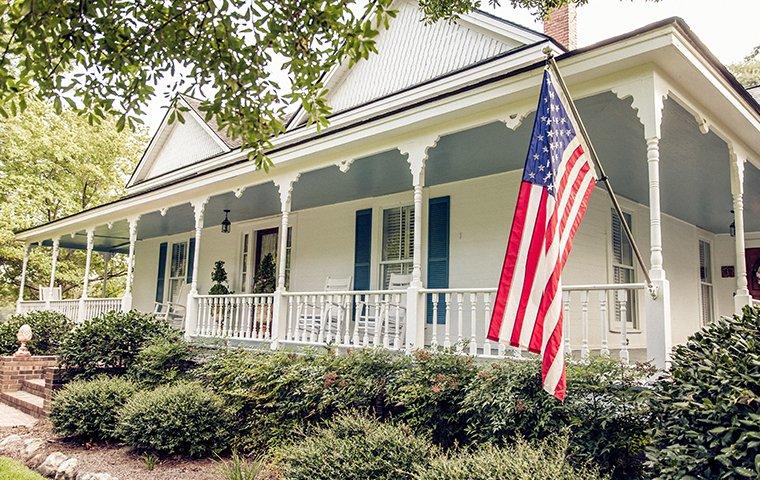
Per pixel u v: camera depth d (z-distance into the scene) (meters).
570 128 3.98
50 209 20.31
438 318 8.40
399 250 9.32
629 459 4.14
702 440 3.13
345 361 6.06
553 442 3.98
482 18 8.96
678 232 11.07
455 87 8.55
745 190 8.83
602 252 8.49
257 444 6.03
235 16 3.95
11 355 11.17
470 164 7.69
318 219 10.70
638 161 7.27
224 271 12.26
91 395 6.89
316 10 3.94
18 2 3.79
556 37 9.66
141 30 3.82
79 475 5.61
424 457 4.29
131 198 11.45
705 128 5.48
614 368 4.32
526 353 5.64
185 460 6.04
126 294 11.45
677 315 10.53
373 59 10.77
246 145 4.38
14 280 20.88
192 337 9.52
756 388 3.17
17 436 7.18
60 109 3.86
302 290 10.74
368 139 6.97
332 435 4.65
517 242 3.71
